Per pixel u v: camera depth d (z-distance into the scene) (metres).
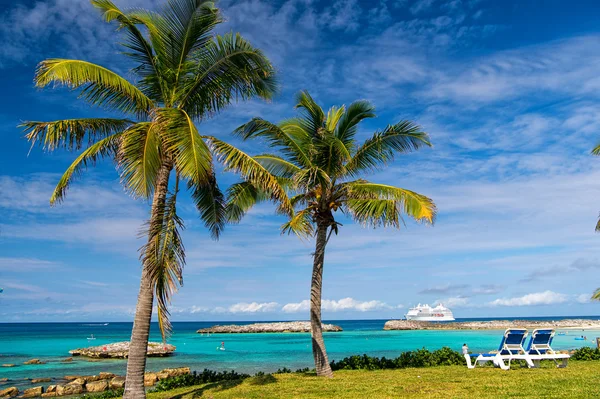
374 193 12.86
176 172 10.20
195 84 10.77
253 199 15.00
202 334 89.00
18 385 22.14
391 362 15.20
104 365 31.75
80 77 9.01
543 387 9.57
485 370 13.09
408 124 12.91
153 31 10.58
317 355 13.05
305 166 13.63
